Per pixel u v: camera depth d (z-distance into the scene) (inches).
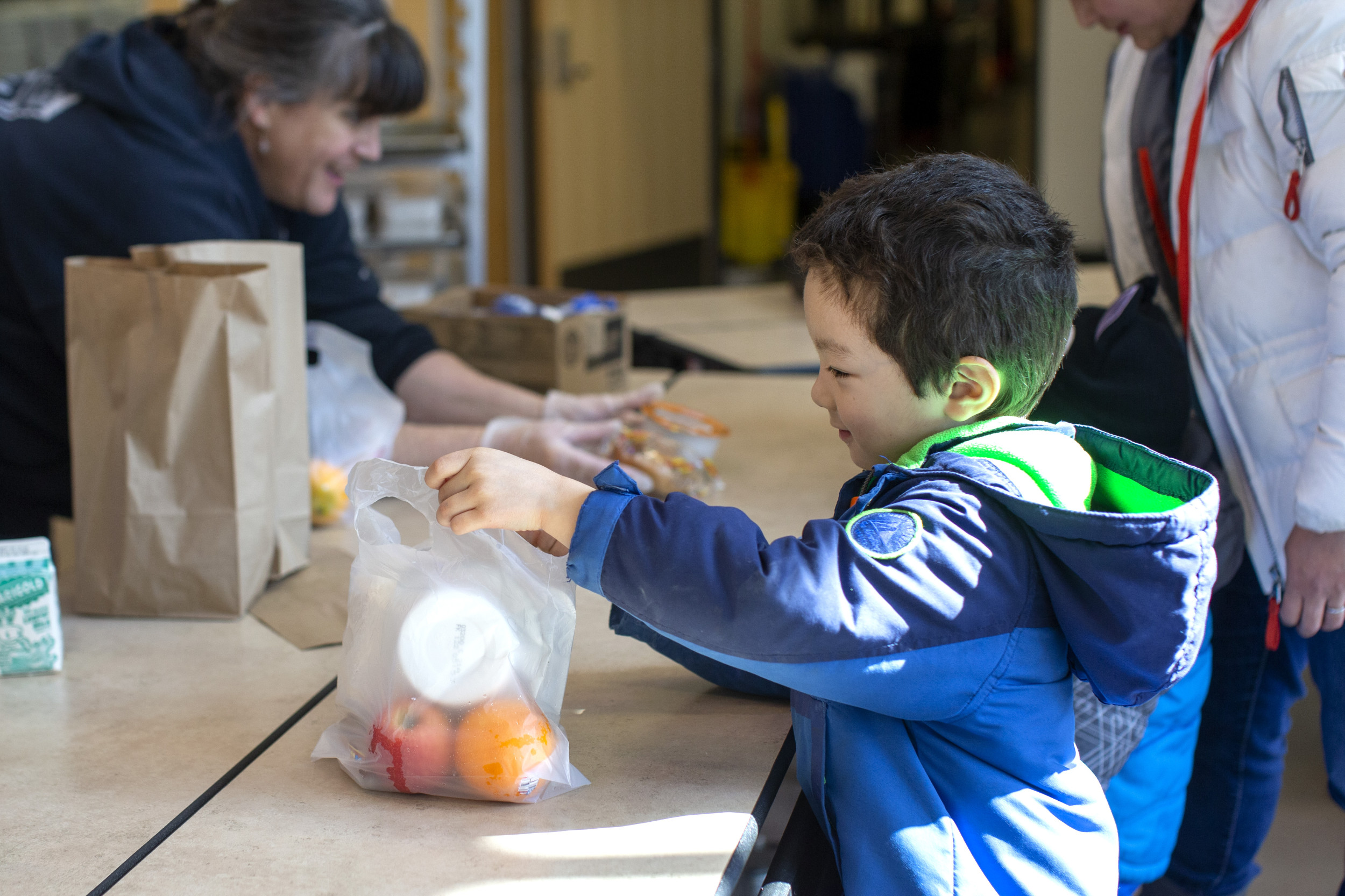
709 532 30.0
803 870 33.0
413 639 31.8
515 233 211.6
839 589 28.5
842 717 31.6
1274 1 45.1
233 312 45.0
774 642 28.7
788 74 306.2
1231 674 57.8
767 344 106.9
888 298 31.0
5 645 40.3
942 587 29.0
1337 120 43.3
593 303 84.7
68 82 58.4
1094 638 29.9
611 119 240.2
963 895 29.9
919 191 31.7
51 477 61.2
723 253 308.8
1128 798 45.9
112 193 55.4
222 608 46.1
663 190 272.5
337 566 51.9
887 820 30.5
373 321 73.0
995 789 30.7
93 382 45.7
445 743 31.2
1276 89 44.9
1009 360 32.0
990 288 30.9
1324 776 84.7
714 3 285.1
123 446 45.4
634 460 57.0
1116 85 58.4
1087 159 276.4
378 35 60.1
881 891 30.2
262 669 41.6
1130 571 27.8
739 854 29.6
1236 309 49.3
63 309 56.3
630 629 37.2
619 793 32.4
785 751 35.3
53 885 28.0
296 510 50.8
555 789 32.5
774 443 72.3
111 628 45.6
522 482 31.8
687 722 37.1
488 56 199.9
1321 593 46.0
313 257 71.5
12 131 56.9
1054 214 33.4
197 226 56.0
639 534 30.3
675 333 112.7
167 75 57.6
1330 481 43.6
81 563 46.6
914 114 328.8
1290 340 48.2
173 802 32.1
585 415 69.2
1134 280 59.2
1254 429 50.0
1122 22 51.6
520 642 32.4
